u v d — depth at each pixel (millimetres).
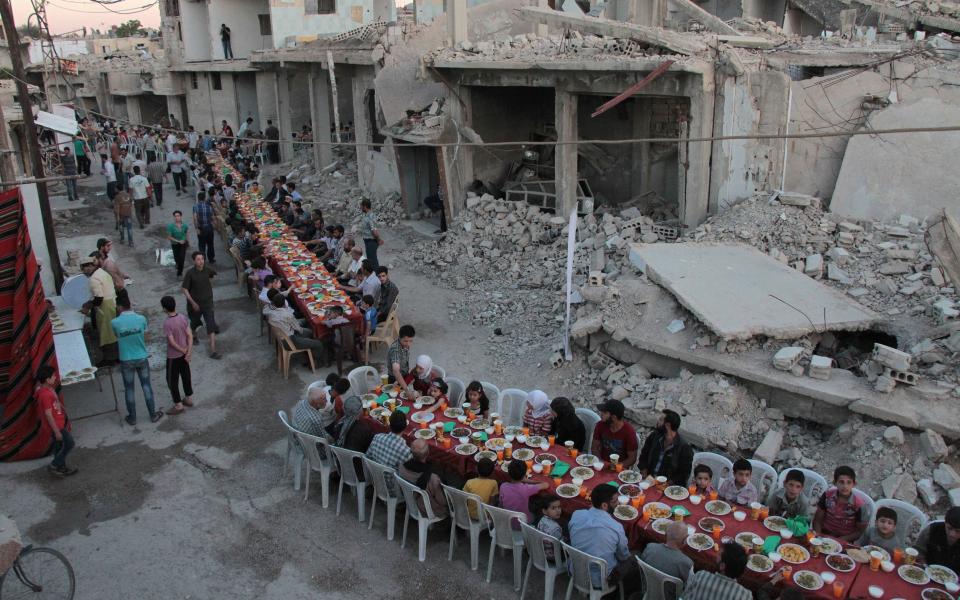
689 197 13969
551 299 13492
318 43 24875
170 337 10422
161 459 9555
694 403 9234
